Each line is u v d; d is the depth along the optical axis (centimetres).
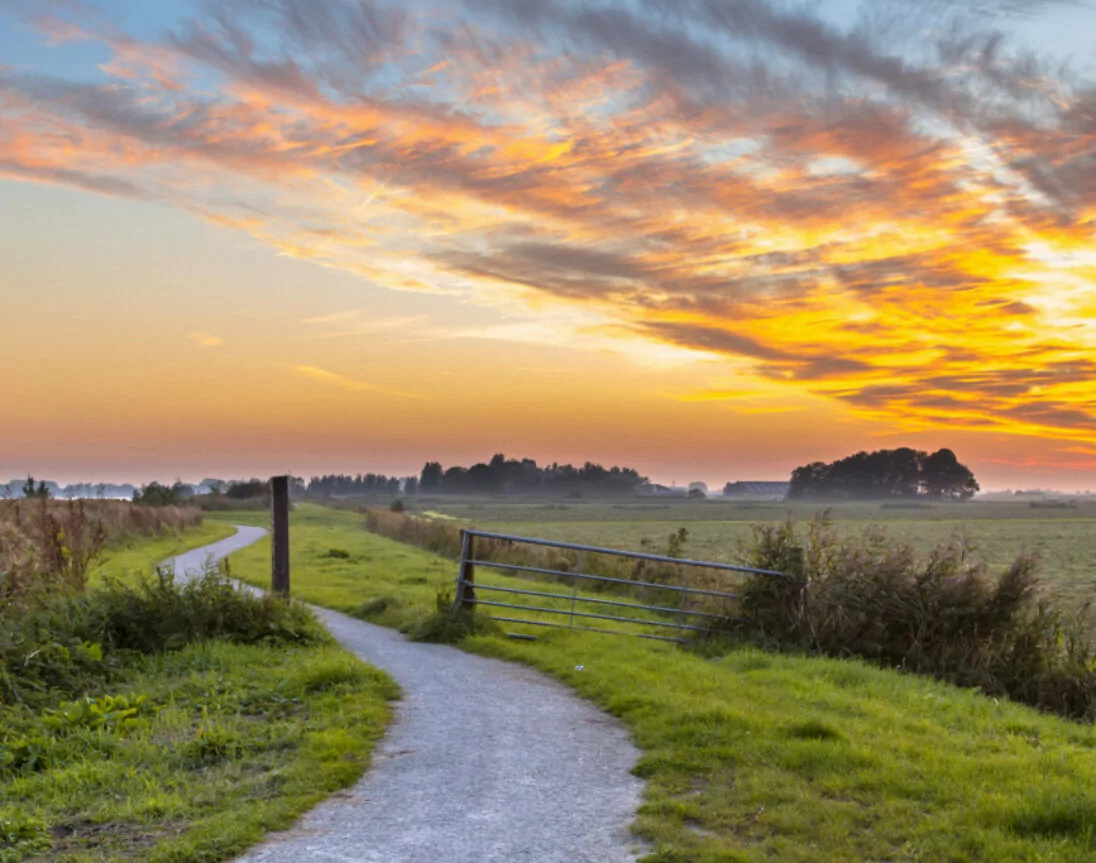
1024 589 1388
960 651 1370
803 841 601
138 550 3162
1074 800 640
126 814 637
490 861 566
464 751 821
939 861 571
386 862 565
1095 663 1286
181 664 1145
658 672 1159
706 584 1839
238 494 10825
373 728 888
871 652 1393
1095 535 7625
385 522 5053
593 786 720
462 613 1491
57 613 1208
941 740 863
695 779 732
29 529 1514
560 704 1020
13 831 594
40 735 822
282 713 936
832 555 1520
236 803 666
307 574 2447
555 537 5634
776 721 891
